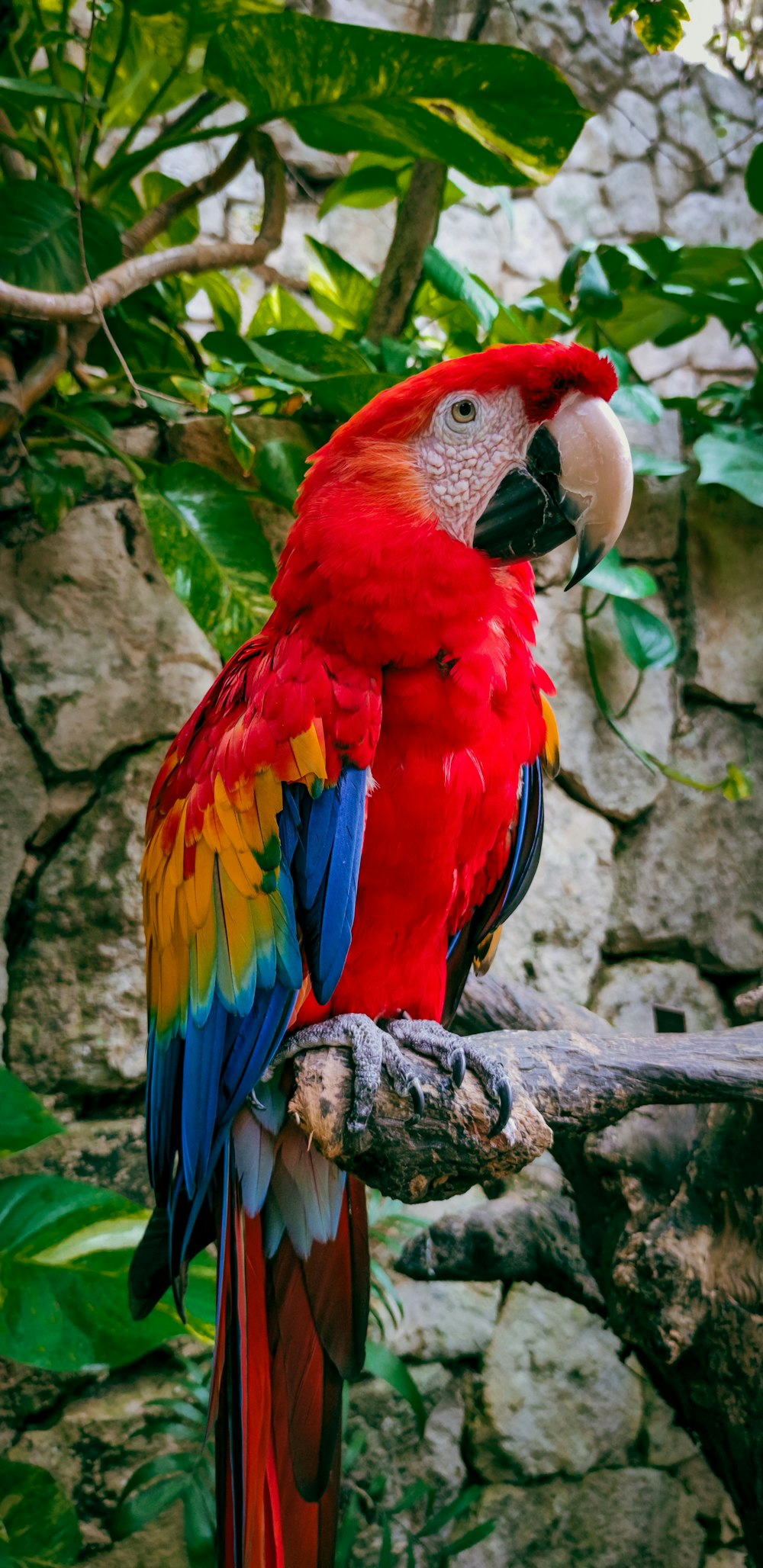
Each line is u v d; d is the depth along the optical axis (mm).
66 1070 2270
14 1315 1568
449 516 1330
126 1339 1579
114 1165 2291
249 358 2283
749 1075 1384
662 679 2805
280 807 1323
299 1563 1320
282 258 3201
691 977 2822
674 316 2885
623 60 3557
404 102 2068
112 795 2307
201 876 1375
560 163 2152
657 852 2791
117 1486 2189
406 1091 1229
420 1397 2115
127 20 2199
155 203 2707
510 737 1393
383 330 2676
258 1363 1328
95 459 2316
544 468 1344
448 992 1731
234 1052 1336
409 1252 2002
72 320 1981
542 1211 1994
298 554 1358
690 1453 2664
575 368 1330
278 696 1325
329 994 1302
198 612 2064
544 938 2668
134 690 2316
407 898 1386
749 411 2854
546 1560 2531
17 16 2244
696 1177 1631
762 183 2826
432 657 1314
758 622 2861
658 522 2803
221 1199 1374
